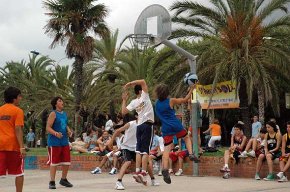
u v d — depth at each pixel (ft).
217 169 44.78
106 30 101.50
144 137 32.78
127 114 37.11
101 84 103.76
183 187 34.14
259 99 82.28
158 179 41.14
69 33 98.73
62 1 98.58
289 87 79.46
